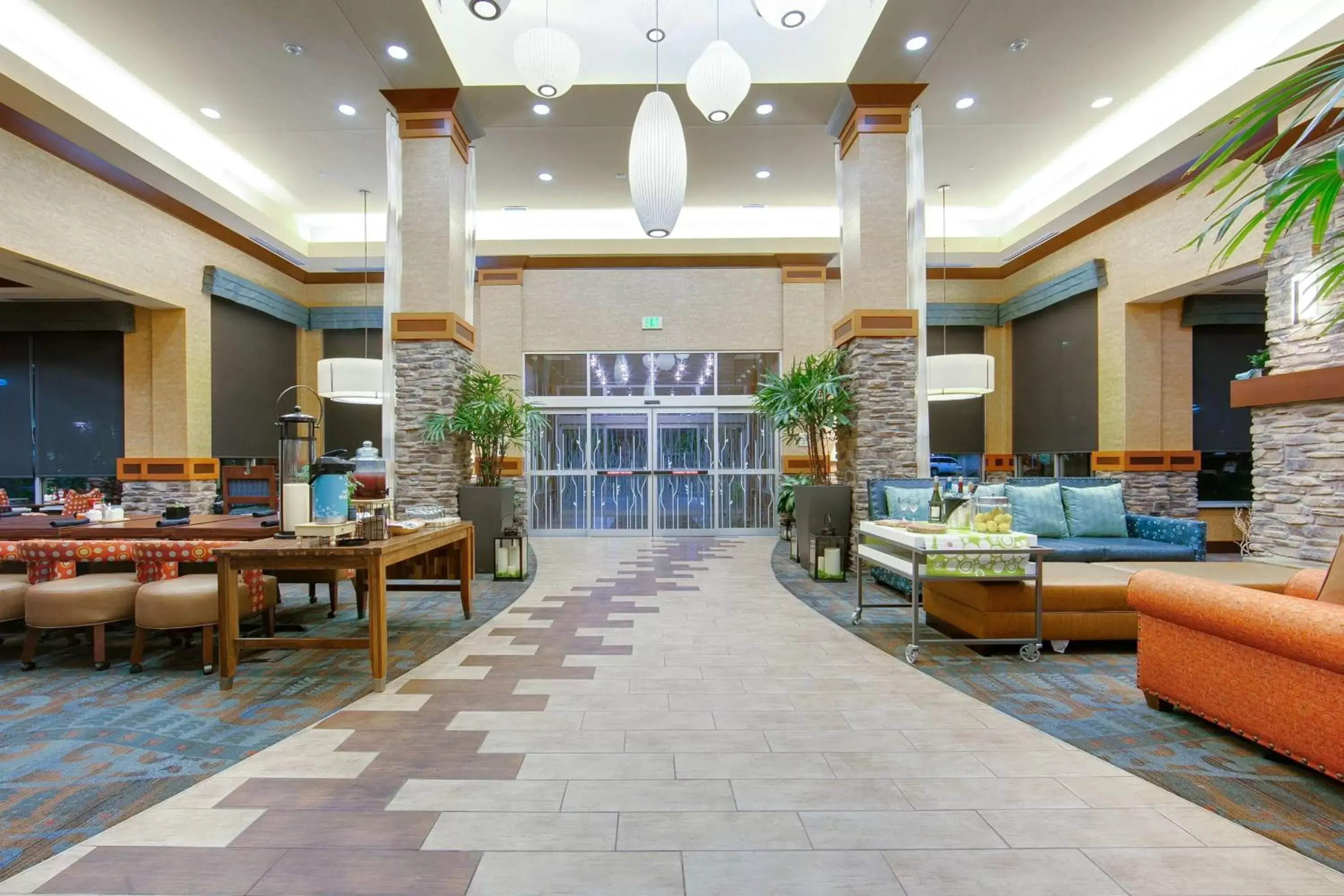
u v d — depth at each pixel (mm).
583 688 3090
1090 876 1680
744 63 4676
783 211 9719
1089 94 6469
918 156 6266
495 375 7234
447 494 6371
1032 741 2488
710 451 10062
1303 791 2111
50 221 5883
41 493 7848
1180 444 7684
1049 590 3627
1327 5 4918
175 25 5309
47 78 5340
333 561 3055
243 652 3674
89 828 1886
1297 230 4863
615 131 7098
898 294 6332
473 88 6258
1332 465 4586
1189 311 7484
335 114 6684
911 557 3729
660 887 1635
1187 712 2770
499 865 1722
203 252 7871
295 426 3424
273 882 1652
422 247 6434
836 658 3564
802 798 2070
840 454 6793
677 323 9984
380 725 2643
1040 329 9250
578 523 9984
